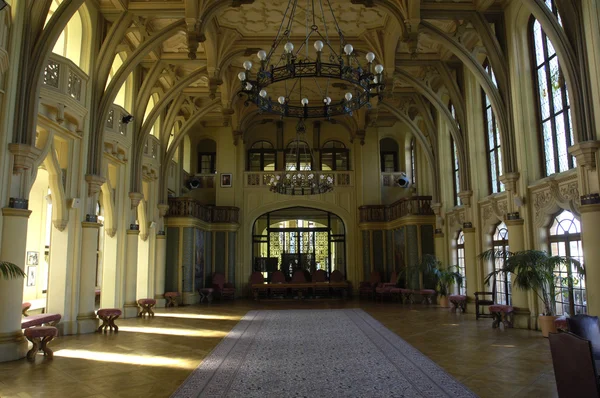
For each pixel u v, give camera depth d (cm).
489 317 1268
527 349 820
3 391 573
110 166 1338
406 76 1462
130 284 1373
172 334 1034
